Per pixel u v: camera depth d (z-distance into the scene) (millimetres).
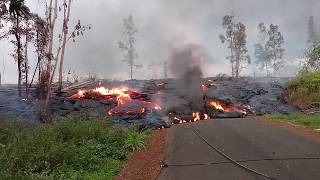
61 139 12375
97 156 11773
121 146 12727
